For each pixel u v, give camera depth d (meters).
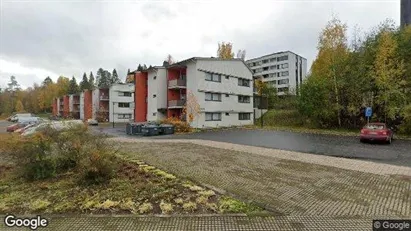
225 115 33.56
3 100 87.06
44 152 9.34
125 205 6.45
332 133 23.31
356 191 7.46
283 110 38.44
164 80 33.28
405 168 10.13
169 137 22.53
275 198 6.95
